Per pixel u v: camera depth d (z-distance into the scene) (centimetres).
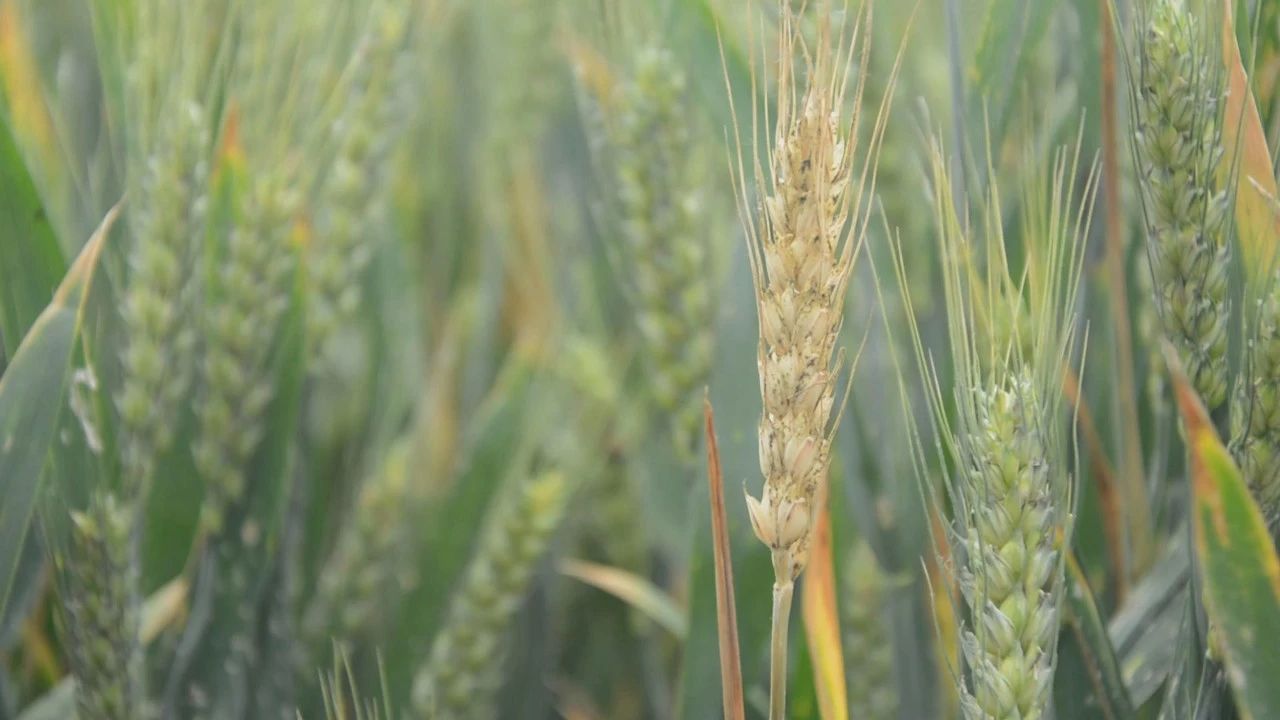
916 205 56
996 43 48
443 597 61
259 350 54
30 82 57
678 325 57
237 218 54
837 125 41
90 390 50
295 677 58
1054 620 42
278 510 55
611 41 57
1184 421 41
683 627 60
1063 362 44
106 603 50
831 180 41
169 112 51
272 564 56
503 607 58
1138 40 44
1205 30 45
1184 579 50
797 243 41
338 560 61
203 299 54
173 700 55
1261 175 45
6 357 49
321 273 59
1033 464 42
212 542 55
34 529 52
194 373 55
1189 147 43
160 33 52
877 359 54
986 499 42
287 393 55
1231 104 45
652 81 55
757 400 52
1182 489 52
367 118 60
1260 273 44
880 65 54
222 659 55
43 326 46
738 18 53
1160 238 44
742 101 52
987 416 42
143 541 55
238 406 54
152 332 51
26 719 54
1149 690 49
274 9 56
